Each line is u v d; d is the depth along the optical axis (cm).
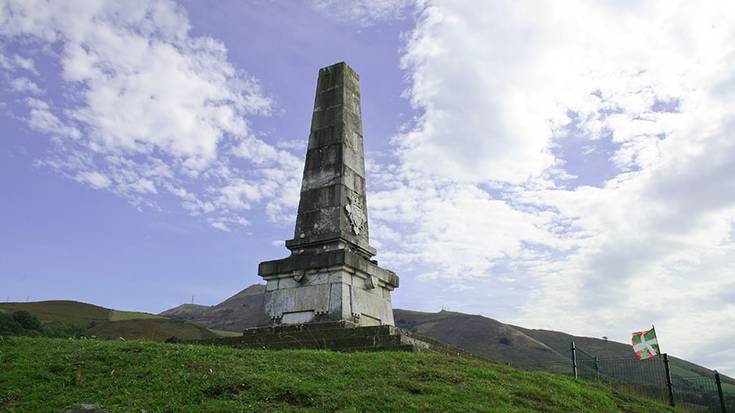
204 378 1020
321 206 1878
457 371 1184
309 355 1216
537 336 7762
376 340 1446
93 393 962
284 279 1802
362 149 2041
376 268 1842
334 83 2042
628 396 1562
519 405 1052
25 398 942
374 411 916
